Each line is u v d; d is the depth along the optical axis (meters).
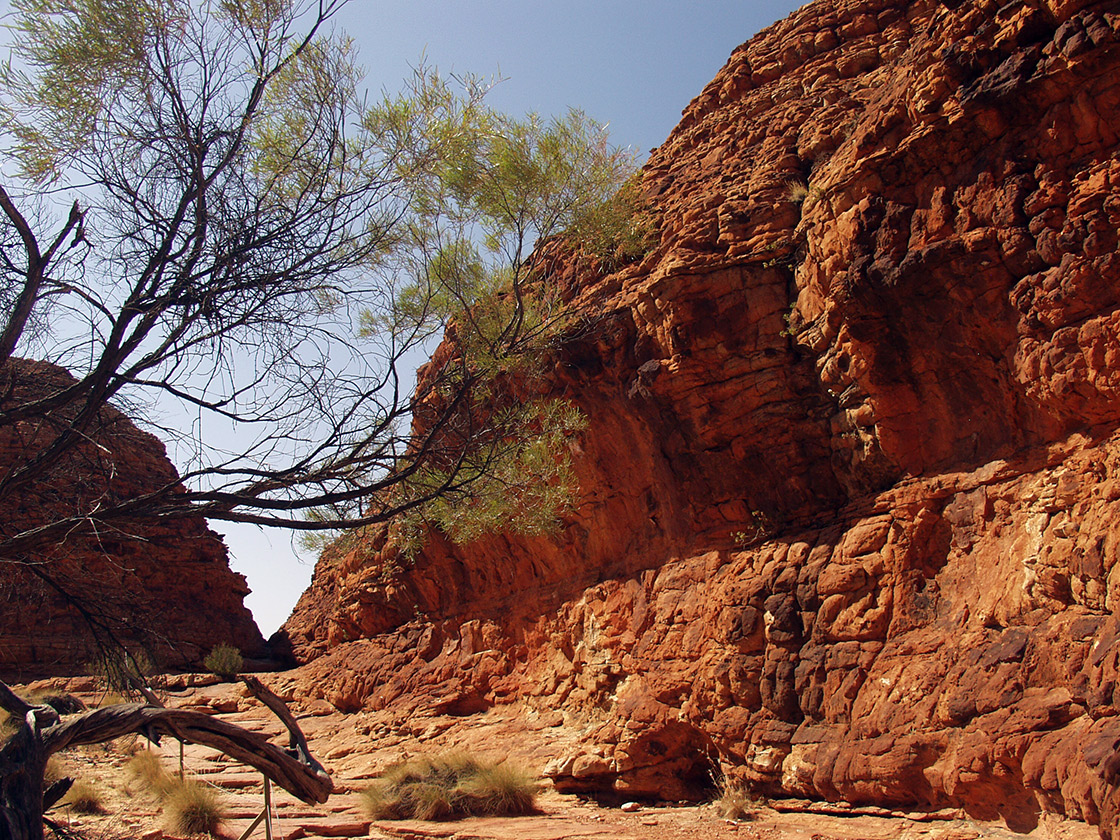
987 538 9.76
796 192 12.96
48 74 5.60
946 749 8.88
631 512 15.61
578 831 10.70
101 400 5.79
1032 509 9.25
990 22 9.40
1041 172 9.01
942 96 9.86
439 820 12.27
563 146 8.38
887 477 11.23
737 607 12.24
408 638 23.25
